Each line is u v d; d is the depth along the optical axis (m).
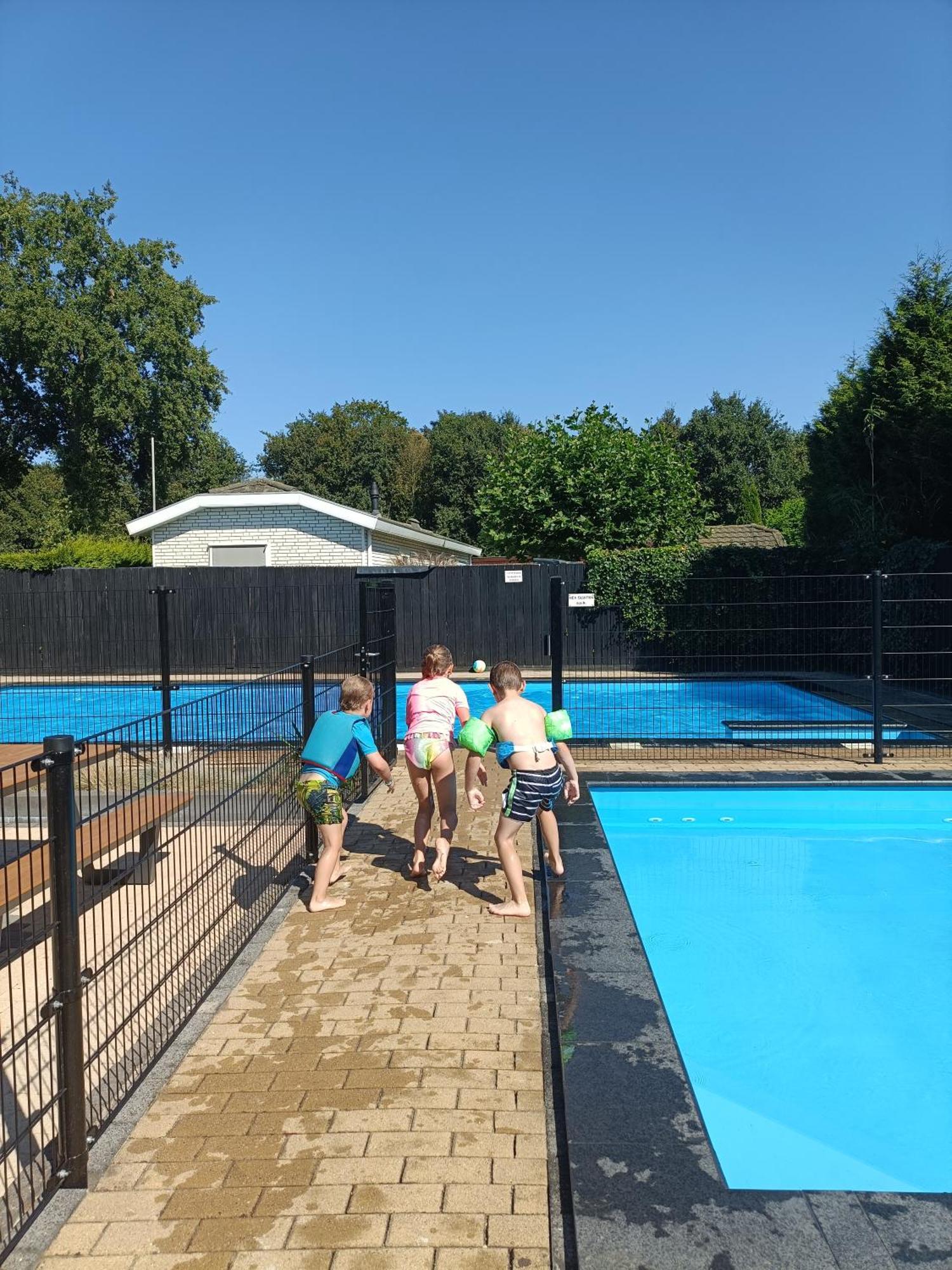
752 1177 3.00
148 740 6.54
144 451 34.47
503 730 5.02
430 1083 3.22
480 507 22.70
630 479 20.92
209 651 17.12
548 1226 2.46
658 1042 3.49
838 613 13.12
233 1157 2.79
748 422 52.16
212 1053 3.47
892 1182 2.96
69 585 17.67
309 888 5.50
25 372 31.67
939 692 13.38
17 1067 3.46
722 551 16.48
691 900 5.91
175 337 32.12
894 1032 4.16
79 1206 2.58
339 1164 2.75
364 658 7.80
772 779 8.26
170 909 4.05
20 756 6.66
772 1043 4.05
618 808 8.13
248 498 19.88
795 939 5.26
